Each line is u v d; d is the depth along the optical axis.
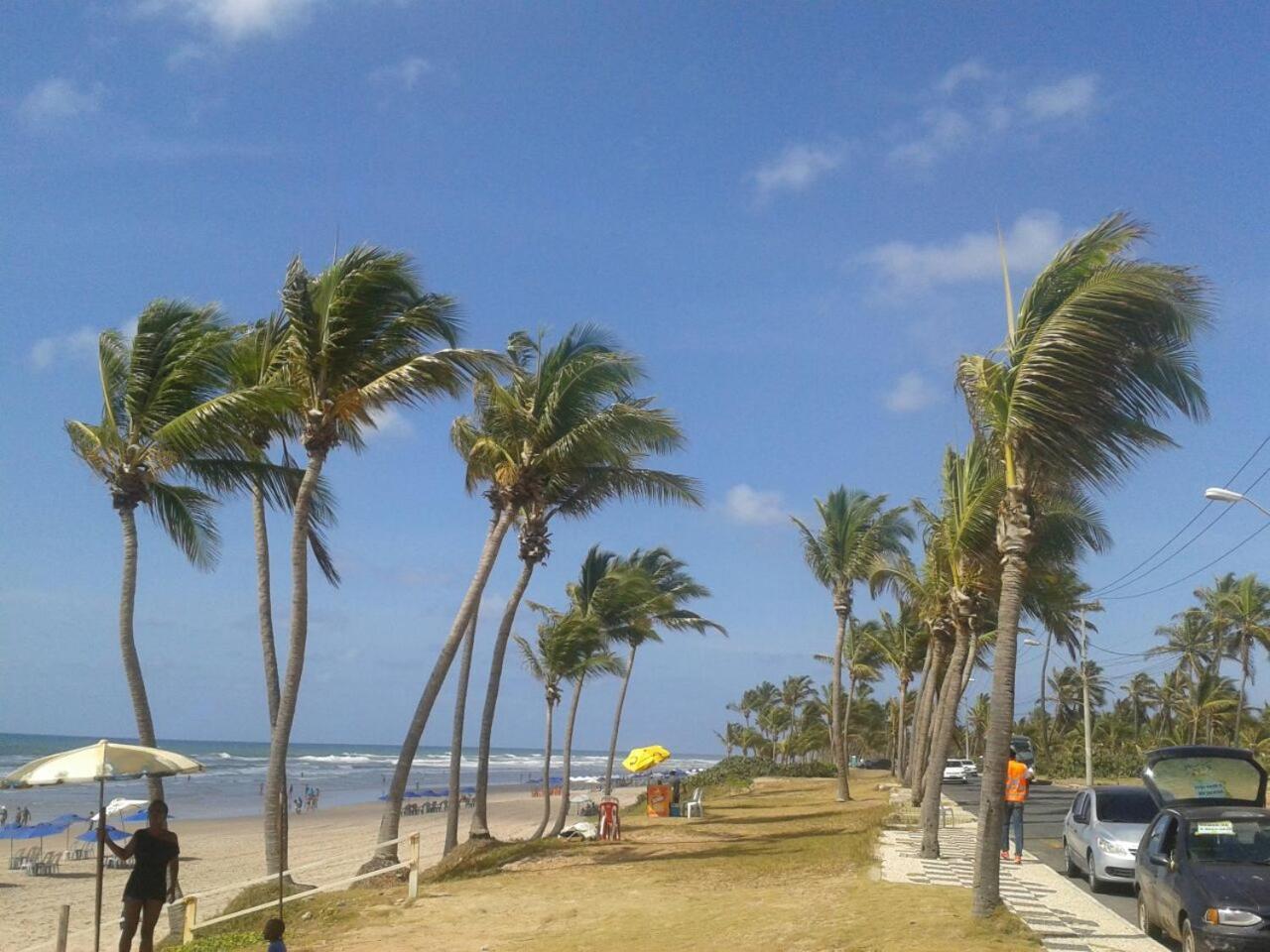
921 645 52.09
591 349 21.11
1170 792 13.67
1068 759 67.50
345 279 18.17
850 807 35.25
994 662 12.04
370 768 140.38
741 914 13.76
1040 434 11.86
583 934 13.30
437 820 55.06
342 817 58.44
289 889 17.50
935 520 21.83
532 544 24.58
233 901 17.23
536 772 141.50
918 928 11.63
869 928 11.90
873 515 37.66
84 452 18.06
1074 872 17.64
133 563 17.98
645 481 22.98
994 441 12.95
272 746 18.11
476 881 17.94
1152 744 72.69
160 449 18.03
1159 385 12.02
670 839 24.44
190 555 20.48
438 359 18.38
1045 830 27.23
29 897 28.91
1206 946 10.08
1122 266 11.37
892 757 80.31
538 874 18.58
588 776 122.88
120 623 17.80
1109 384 11.77
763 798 44.16
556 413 20.77
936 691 32.91
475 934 13.69
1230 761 13.72
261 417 19.58
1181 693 76.81
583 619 32.09
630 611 34.28
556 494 23.83
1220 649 65.81
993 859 11.70
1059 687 92.06
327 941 13.65
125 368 18.31
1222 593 65.81
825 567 38.22
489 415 21.66
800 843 22.58
